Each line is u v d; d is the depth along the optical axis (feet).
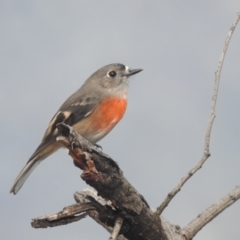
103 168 28.81
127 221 30.55
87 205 30.35
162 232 32.04
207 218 36.42
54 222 30.07
